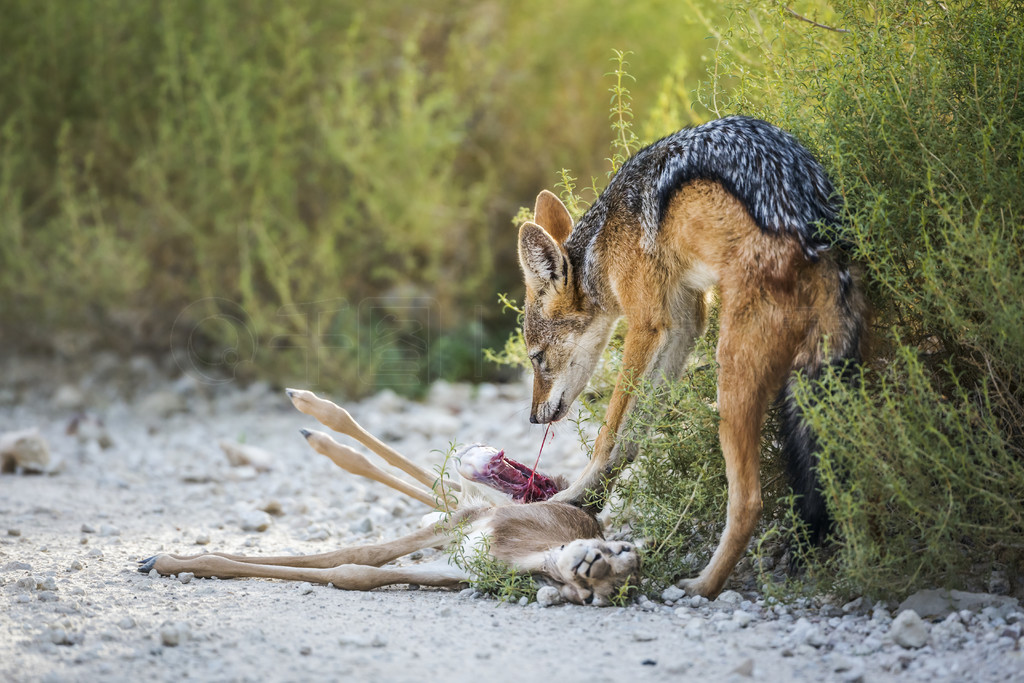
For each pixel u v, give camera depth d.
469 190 21.84
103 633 6.77
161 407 18.67
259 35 20.52
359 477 13.81
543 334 9.34
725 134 7.93
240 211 19.58
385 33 21.72
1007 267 7.18
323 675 6.04
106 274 19.06
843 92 8.17
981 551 7.55
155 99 20.00
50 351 21.23
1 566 8.75
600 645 6.64
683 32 20.92
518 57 22.44
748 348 7.39
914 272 7.70
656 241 8.16
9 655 6.36
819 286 7.36
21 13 19.67
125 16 19.70
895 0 8.52
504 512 8.13
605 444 8.43
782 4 9.12
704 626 7.04
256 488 13.21
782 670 6.16
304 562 8.45
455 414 18.09
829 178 7.87
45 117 20.20
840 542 7.20
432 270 20.70
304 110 20.64
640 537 8.76
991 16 8.13
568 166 22.19
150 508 11.92
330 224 20.39
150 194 19.48
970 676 5.98
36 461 13.70
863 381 6.96
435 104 19.67
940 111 7.91
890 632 6.61
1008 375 7.66
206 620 7.18
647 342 8.34
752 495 7.42
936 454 7.00
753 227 7.50
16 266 19.17
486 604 7.71
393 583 8.20
